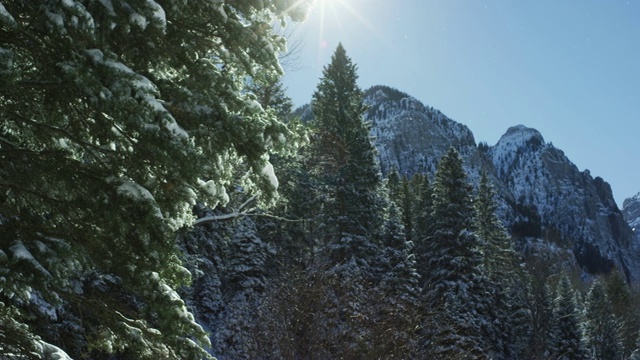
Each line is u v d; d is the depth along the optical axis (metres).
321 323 19.19
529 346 40.69
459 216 39.09
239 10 6.33
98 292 5.78
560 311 47.47
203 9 6.05
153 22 5.15
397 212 41.72
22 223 5.09
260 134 5.61
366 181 35.88
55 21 4.60
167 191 5.36
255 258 27.48
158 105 4.84
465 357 23.03
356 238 32.72
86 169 5.22
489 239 53.28
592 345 54.72
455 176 41.06
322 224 33.56
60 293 5.35
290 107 27.25
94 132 5.51
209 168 4.99
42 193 5.58
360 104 44.62
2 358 5.19
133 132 5.45
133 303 9.18
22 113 5.69
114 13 5.05
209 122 5.61
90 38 4.76
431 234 42.34
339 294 21.17
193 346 5.34
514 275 46.31
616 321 55.16
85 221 5.30
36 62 5.29
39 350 5.43
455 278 36.62
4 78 4.46
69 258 5.18
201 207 20.69
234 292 26.92
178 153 4.86
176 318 5.17
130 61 5.92
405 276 33.06
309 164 34.81
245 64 6.32
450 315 29.05
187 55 6.09
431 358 20.67
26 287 5.26
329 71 43.62
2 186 5.37
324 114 42.03
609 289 59.69
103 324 5.61
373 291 21.59
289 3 6.13
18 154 5.23
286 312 19.45
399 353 18.81
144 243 4.93
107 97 4.69
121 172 5.51
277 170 25.98
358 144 36.84
